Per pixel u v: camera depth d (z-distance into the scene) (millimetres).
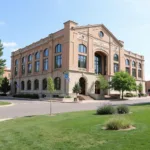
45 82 46781
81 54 42188
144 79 64625
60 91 40844
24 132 8383
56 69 42938
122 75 43719
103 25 48188
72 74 39719
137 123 9344
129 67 58531
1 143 6871
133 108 18422
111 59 49781
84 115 14047
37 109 20469
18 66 60375
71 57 39938
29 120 12422
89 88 42844
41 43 49344
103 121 10398
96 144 6180
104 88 44438
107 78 48312
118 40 52625
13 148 6250
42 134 7898
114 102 32781
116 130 7992
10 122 11836
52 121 11375
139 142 6016
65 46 40844
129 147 5613
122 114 13656
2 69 30109
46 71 46594
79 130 8336
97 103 30312
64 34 41500
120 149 5500
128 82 42906
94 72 44875
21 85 58188
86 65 43156
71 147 6043
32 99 41250
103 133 7562
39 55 50344
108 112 14391
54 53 44406
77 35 41750
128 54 58219
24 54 57906
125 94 51031
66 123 10297
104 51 48156
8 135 7980
